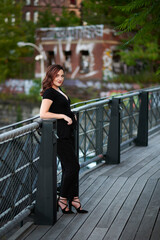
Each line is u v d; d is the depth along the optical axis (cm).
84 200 525
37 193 440
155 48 3070
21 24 5459
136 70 3572
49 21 5388
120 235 416
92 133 673
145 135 852
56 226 442
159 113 1066
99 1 1269
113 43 3853
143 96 852
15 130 386
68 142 459
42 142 432
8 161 384
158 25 408
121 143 791
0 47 5312
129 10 424
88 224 448
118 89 3681
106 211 485
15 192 405
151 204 503
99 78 3934
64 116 446
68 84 4109
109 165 699
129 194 543
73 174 465
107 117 713
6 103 4906
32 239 412
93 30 3984
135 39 421
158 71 489
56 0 5381
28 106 4641
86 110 641
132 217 463
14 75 5378
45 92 444
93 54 3988
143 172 650
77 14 5216
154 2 400
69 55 4303
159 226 435
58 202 485
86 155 655
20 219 411
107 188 571
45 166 435
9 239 408
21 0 5431
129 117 828
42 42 4562
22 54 5425
